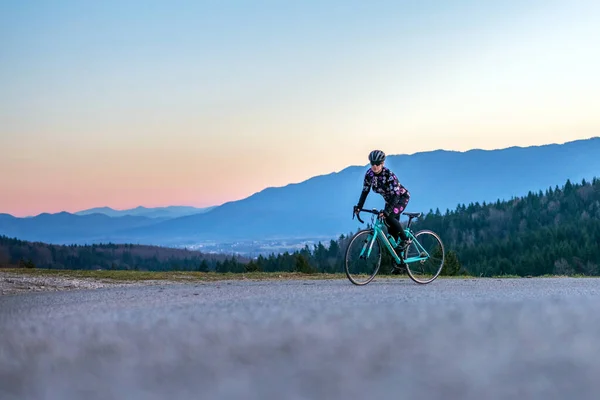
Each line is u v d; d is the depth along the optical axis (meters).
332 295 8.14
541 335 3.86
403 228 12.02
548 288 9.63
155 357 3.64
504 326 4.25
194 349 3.82
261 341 3.98
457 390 2.61
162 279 14.27
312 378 2.91
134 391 2.85
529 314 4.86
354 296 7.89
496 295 7.87
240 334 4.30
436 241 12.32
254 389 2.75
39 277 14.05
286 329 4.43
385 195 11.71
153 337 4.37
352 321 4.74
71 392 2.90
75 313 6.46
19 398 2.85
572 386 2.65
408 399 2.48
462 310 5.29
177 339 4.23
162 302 7.55
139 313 6.06
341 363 3.22
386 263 11.91
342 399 2.52
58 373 3.36
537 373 2.89
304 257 68.44
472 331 4.08
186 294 8.92
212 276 15.16
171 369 3.28
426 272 12.19
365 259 11.79
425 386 2.69
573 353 3.31
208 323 4.95
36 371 3.45
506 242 192.75
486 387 2.65
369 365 3.14
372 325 4.49
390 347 3.61
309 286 10.80
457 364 3.11
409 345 3.65
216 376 3.05
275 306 6.27
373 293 8.52
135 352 3.85
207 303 7.10
